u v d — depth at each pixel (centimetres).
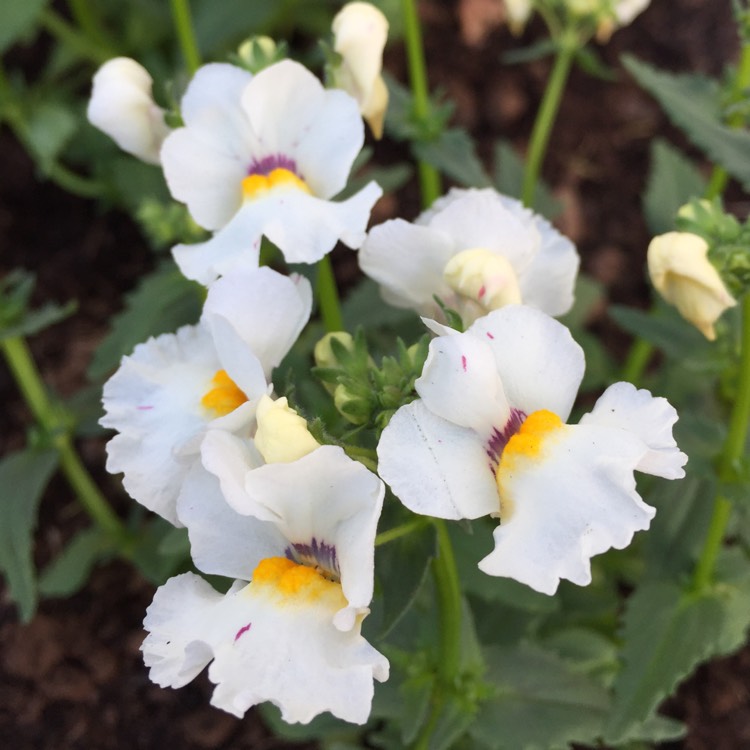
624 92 26
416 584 11
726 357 16
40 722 19
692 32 26
